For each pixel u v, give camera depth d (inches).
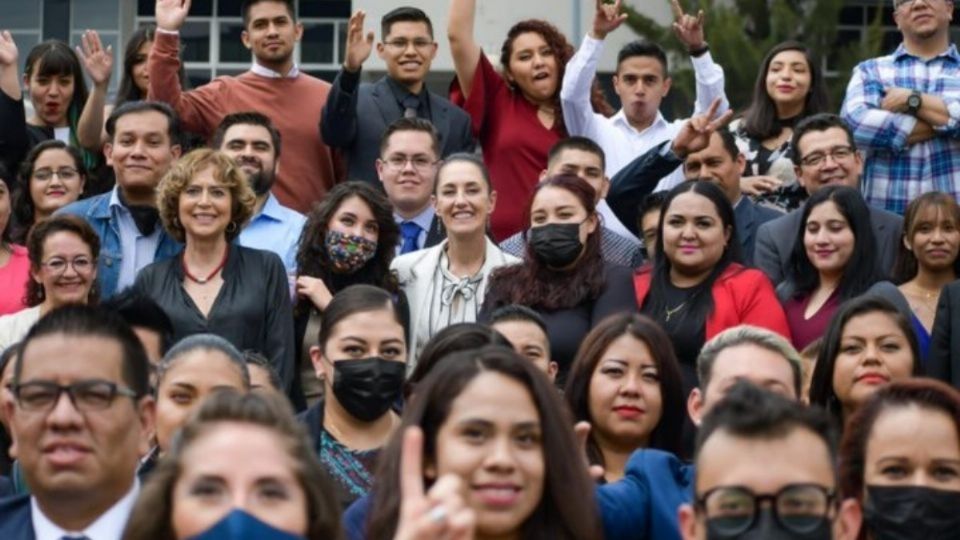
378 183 534.9
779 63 542.6
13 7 1184.8
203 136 540.4
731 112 494.9
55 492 259.9
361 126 537.6
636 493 297.9
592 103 597.9
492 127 550.6
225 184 440.8
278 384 375.6
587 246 438.0
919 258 457.4
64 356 261.0
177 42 535.5
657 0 1067.9
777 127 542.9
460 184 455.2
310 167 540.1
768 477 234.5
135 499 250.5
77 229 434.9
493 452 257.8
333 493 225.5
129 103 488.7
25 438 260.4
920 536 286.4
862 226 445.7
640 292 440.8
